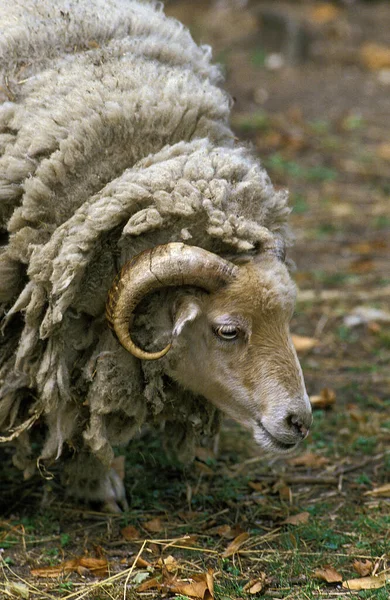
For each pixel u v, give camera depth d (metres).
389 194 24.61
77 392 10.66
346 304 18.78
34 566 10.55
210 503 12.19
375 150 27.41
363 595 9.86
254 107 29.94
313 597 9.84
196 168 9.82
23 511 11.87
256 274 9.80
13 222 10.15
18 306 10.24
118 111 10.08
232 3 39.69
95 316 10.41
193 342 10.12
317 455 13.45
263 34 35.69
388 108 30.75
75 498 12.09
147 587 10.05
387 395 15.48
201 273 9.57
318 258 20.98
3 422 11.11
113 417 10.91
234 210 9.84
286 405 10.03
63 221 10.09
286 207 10.46
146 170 9.88
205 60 11.72
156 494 12.34
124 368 10.38
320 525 11.44
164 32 11.44
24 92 10.46
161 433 13.47
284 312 9.99
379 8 40.31
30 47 10.72
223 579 10.25
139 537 11.28
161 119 10.27
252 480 12.80
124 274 9.64
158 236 9.85
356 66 34.62
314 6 39.56
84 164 10.06
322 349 17.06
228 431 14.24
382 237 22.11
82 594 9.98
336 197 24.14
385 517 11.73
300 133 28.00
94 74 10.45
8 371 10.84
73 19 10.94
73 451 11.49
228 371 10.18
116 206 9.70
